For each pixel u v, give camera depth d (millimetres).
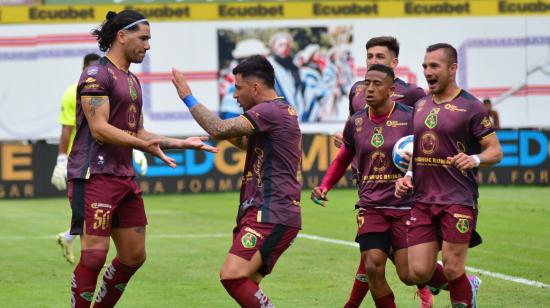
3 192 48812
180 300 21828
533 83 57094
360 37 56094
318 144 50000
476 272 25031
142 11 55094
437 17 56500
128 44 17688
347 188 50938
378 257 18344
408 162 18031
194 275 25141
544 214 37906
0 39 54281
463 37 56688
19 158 48969
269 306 16688
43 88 54625
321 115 56000
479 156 17031
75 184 17562
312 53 55938
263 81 17000
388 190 18375
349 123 19016
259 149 16891
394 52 20047
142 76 55062
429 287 19203
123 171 17641
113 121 17484
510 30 56812
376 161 18453
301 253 28641
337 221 36656
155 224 36531
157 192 49719
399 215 18328
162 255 28531
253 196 16906
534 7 56812
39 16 54531
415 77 56469
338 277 24672
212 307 21031
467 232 17547
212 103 55656
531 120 57188
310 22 55812
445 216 17562
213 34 55438
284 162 16844
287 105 17062
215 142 50281
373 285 18547
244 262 16547
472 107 17500
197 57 55469
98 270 17484
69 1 54625
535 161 51250
